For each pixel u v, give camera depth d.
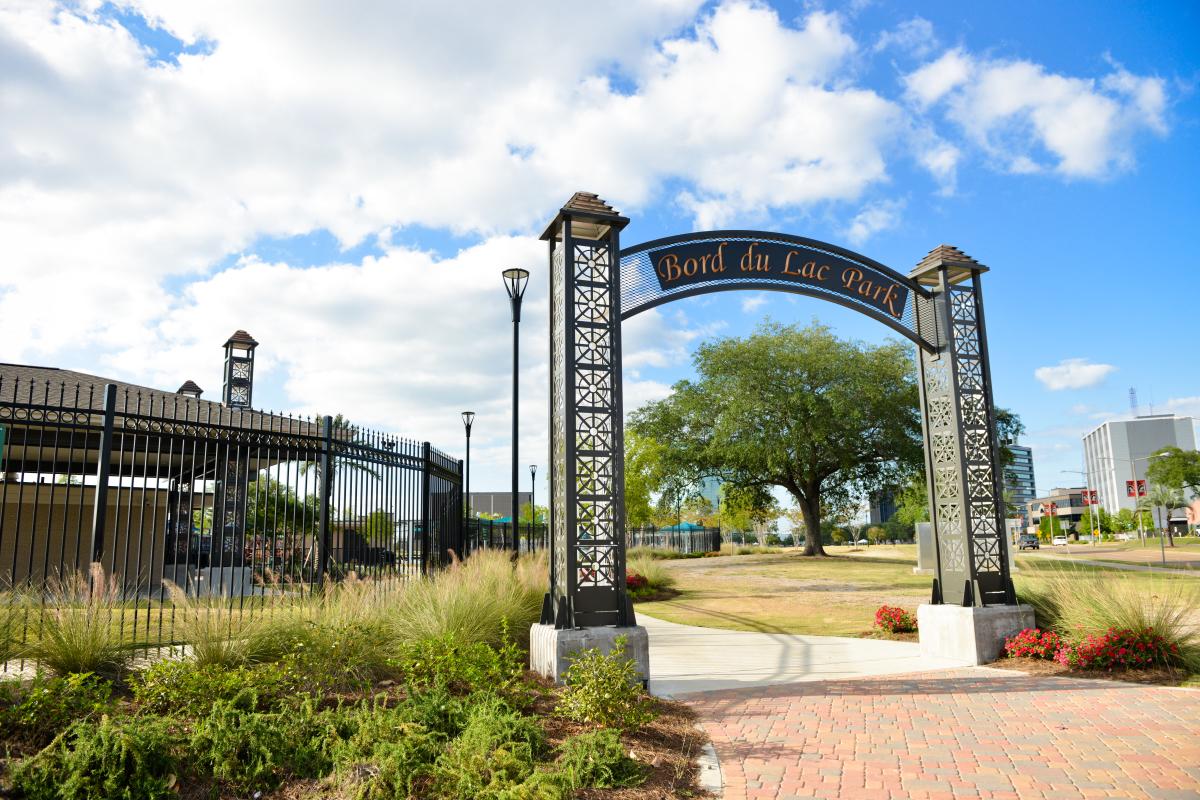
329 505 10.95
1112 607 9.36
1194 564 28.75
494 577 10.97
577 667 6.72
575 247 9.11
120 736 4.48
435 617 8.53
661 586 20.73
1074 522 144.75
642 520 40.66
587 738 5.46
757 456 33.00
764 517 52.72
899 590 19.53
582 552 8.41
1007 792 5.00
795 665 9.96
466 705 6.04
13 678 5.59
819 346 33.38
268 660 6.88
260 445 10.25
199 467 16.88
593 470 8.63
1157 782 5.10
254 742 4.88
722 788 5.11
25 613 6.27
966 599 10.38
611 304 9.03
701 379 36.41
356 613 8.00
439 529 14.44
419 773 4.80
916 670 9.51
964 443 10.78
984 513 10.70
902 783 5.19
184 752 4.78
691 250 9.94
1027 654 9.72
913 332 11.27
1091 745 5.99
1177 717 6.77
